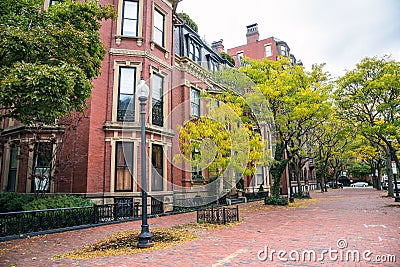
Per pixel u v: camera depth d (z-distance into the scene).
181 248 6.83
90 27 9.31
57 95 6.74
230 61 25.09
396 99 17.17
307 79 17.80
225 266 5.28
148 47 15.20
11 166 14.22
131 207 12.67
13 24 8.02
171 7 17.25
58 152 12.40
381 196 24.64
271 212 14.35
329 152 33.88
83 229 9.98
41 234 8.90
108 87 14.26
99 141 13.52
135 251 6.60
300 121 17.14
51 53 7.92
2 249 6.98
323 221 10.73
